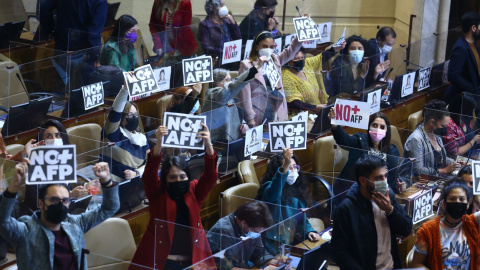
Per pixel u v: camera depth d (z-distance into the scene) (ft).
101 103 28.48
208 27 31.32
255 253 19.04
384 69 33.45
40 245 16.11
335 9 39.45
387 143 25.70
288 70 29.63
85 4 31.24
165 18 33.65
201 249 18.44
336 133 25.64
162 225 18.28
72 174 16.98
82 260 16.51
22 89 28.71
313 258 18.01
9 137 25.53
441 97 35.60
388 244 18.35
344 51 33.01
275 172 22.66
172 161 19.01
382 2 43.21
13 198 15.92
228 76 28.30
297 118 25.71
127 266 18.12
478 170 21.13
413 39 41.32
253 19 32.86
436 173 26.58
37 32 33.63
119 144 23.22
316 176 23.65
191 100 25.94
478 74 33.76
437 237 19.21
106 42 29.40
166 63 30.96
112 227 19.75
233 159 25.43
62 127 22.33
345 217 18.01
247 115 26.27
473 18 33.06
